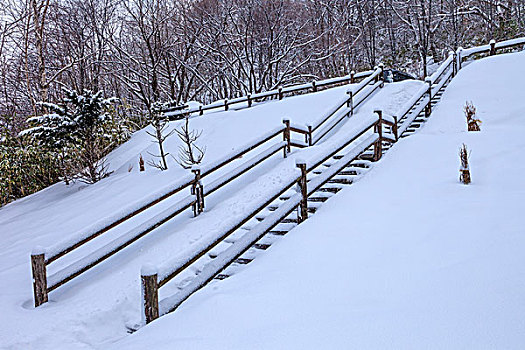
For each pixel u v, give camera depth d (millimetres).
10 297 5051
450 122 9352
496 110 9438
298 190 5809
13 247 8453
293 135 11898
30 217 11711
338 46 28312
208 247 4402
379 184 6430
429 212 4949
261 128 13695
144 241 6246
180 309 3754
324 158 6082
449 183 5883
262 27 29578
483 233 4031
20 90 27234
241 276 4234
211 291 4004
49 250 4797
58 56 28953
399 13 27953
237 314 3289
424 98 10672
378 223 4918
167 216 6008
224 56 27547
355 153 6902
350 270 3793
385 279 3475
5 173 15633
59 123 14344
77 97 14500
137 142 17156
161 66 28906
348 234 4762
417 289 3197
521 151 6723
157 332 3297
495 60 12586
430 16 23703
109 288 4957
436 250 3869
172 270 4047
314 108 14039
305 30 30656
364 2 28375
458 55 13453
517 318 2572
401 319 2791
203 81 28562
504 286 2980
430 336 2545
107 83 33094
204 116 17750
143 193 10297
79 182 14664
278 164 8680
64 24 29516
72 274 4938
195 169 6656
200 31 28625
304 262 4207
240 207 6723
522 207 4531
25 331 4070
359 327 2777
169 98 28094
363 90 14352
